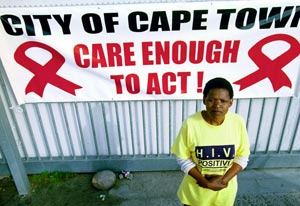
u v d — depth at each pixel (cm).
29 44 264
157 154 336
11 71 277
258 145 333
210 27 253
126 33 257
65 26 254
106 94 291
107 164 338
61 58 271
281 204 299
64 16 249
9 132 280
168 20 250
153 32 256
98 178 322
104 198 313
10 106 301
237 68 275
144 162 336
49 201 312
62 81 284
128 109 307
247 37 258
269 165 338
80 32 257
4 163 336
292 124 315
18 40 262
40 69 277
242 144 199
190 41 260
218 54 267
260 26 253
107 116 311
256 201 303
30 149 335
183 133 196
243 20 250
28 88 288
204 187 202
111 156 337
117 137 326
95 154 338
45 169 339
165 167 338
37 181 335
